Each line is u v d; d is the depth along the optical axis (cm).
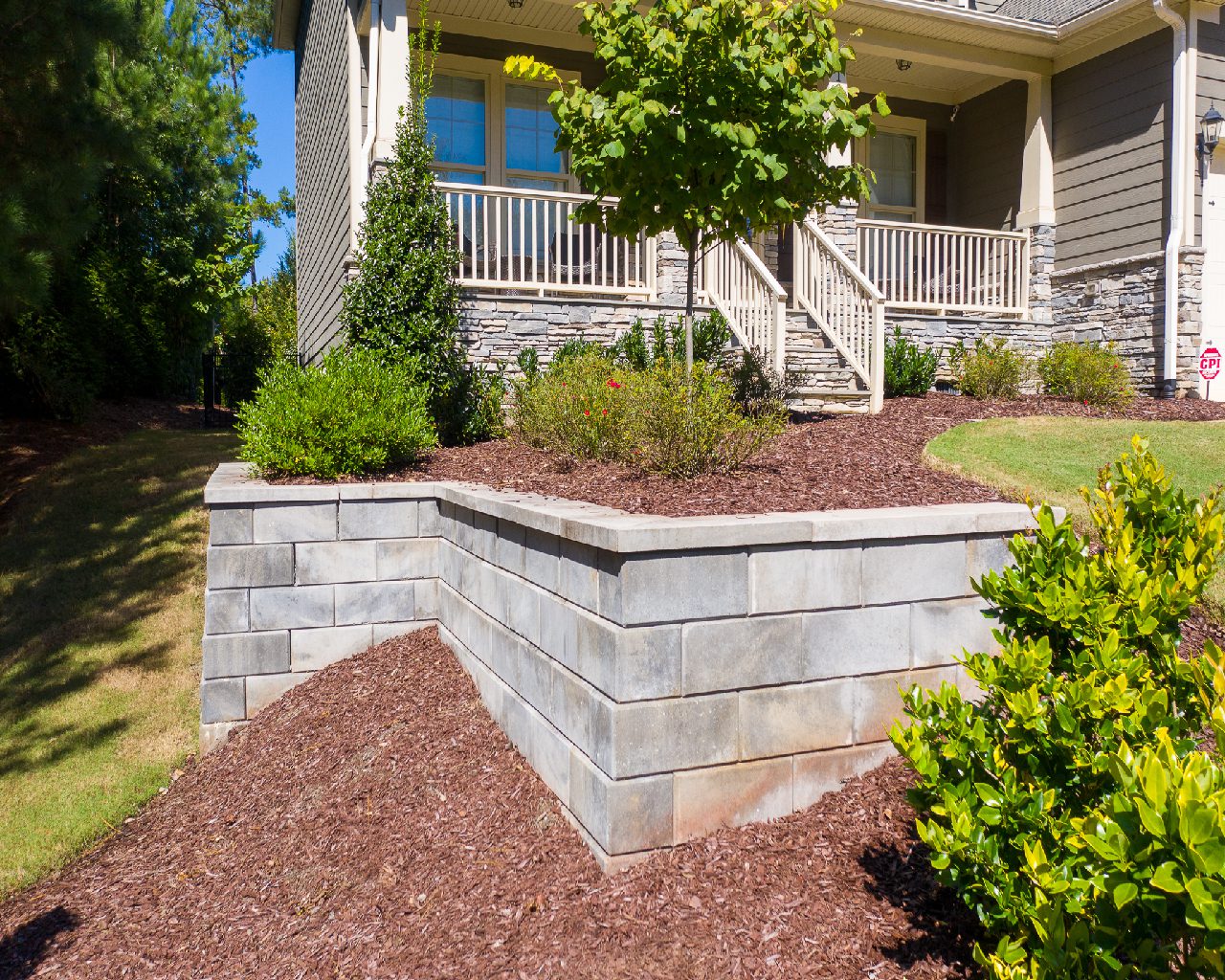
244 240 1975
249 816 438
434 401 777
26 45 773
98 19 812
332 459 583
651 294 980
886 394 993
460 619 500
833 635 338
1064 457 666
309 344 1364
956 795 229
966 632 362
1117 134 1066
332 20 1079
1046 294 1159
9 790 493
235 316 1894
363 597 548
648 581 306
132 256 1412
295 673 539
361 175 893
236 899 375
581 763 332
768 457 599
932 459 651
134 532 797
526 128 1126
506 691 417
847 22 1027
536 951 285
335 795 419
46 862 437
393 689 495
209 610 525
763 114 516
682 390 525
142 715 561
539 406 674
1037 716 223
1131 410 919
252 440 591
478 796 380
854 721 342
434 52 870
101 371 1224
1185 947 179
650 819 312
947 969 252
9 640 654
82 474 945
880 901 282
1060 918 188
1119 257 1068
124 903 392
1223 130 1008
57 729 548
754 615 323
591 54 1142
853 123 518
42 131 810
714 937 276
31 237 813
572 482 512
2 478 949
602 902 299
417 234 805
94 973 345
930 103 1314
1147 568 256
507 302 877
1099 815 178
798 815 330
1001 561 367
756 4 505
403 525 553
